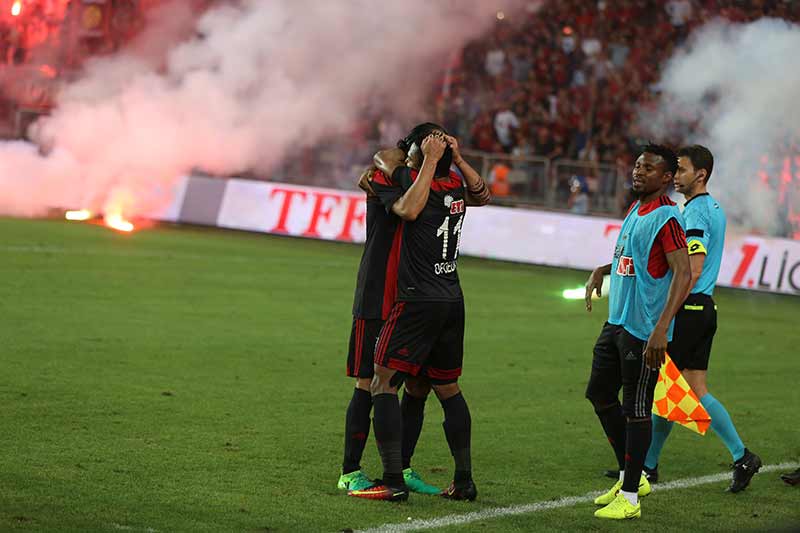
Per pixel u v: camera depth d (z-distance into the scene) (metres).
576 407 28.83
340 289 47.97
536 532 18.56
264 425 24.83
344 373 31.20
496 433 25.77
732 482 22.33
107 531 17.12
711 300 22.78
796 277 58.72
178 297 42.44
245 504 19.05
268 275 50.53
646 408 19.83
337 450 23.06
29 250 51.78
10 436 22.44
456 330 20.36
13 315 36.03
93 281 44.38
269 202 69.25
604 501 20.45
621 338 20.08
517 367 34.03
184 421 24.67
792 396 32.00
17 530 16.84
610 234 63.53
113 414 24.81
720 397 31.47
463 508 19.77
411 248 19.98
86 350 31.64
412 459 23.12
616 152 75.50
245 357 32.50
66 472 20.19
